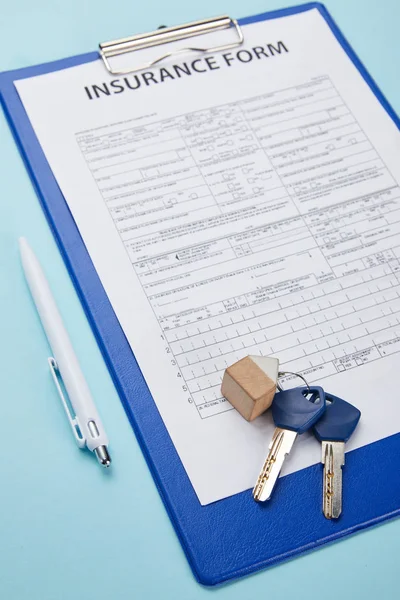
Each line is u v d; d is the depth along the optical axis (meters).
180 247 0.73
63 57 0.84
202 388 0.66
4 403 0.66
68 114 0.79
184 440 0.64
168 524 0.62
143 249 0.73
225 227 0.75
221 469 0.63
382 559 0.62
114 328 0.69
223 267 0.72
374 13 0.92
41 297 0.68
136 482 0.64
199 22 0.85
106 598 0.60
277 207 0.76
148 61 0.83
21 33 0.85
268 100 0.83
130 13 0.88
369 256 0.74
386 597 0.61
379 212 0.77
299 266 0.73
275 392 0.65
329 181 0.79
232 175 0.78
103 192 0.75
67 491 0.63
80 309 0.71
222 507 0.62
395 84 0.87
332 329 0.70
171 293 0.70
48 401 0.67
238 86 0.83
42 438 0.65
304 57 0.86
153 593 0.60
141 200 0.75
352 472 0.64
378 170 0.80
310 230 0.75
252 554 0.61
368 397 0.67
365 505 0.63
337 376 0.68
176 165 0.78
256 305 0.71
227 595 0.60
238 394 0.64
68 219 0.74
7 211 0.75
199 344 0.68
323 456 0.64
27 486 0.63
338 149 0.81
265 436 0.65
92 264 0.72
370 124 0.83
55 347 0.66
